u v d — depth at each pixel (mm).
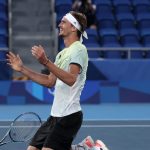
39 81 15555
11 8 53375
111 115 36000
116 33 50594
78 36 15352
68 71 14766
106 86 41781
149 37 49938
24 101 41281
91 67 41969
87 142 17234
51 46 49812
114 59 43312
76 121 15016
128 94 42094
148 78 42250
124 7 55719
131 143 25359
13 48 48500
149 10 55781
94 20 51625
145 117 35156
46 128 15586
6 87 41062
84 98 41656
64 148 15133
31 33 51375
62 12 53062
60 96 15047
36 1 54312
